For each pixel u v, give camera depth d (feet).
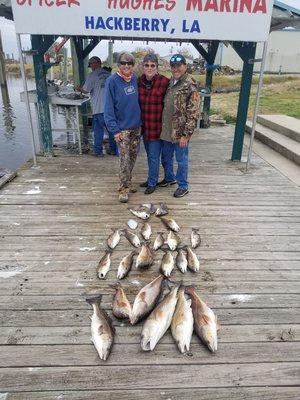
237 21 16.53
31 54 20.04
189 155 23.70
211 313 8.64
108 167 20.81
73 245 12.39
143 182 18.51
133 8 16.24
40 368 7.51
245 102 21.04
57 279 10.50
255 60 19.30
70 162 21.70
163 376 7.37
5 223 13.94
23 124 44.04
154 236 13.24
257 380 7.32
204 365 7.63
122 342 8.18
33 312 9.12
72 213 14.87
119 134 15.07
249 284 10.38
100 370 7.48
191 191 17.44
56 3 16.35
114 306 8.96
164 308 8.61
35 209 15.21
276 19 18.69
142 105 15.39
